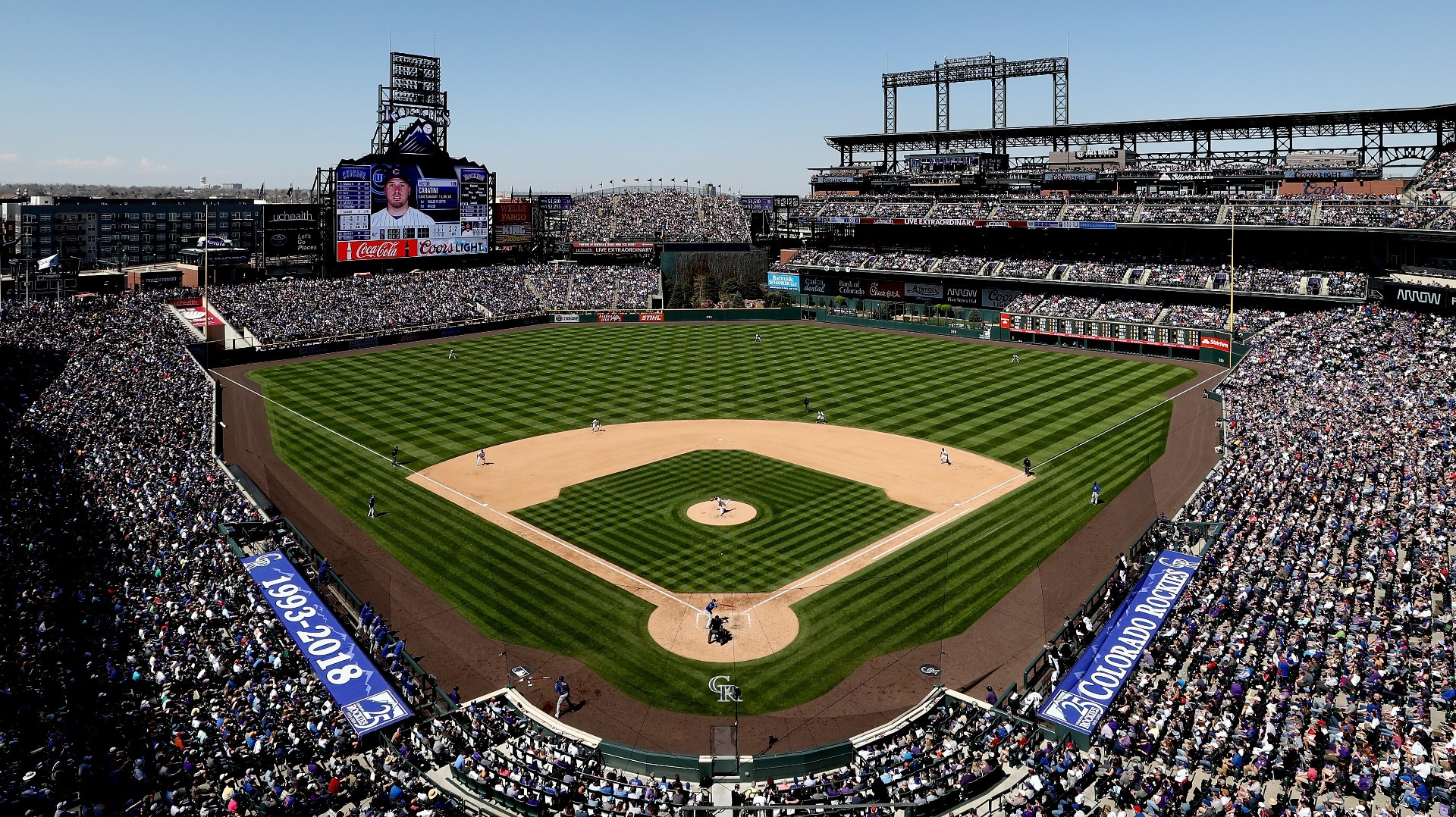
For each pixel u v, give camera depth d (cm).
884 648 3966
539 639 4050
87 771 2791
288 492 5872
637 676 3762
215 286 12362
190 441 6391
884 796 2912
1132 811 2609
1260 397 7531
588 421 7781
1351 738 2839
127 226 19638
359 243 12888
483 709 3469
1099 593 4278
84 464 5612
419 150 13225
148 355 9056
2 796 2647
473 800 2897
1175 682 3309
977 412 8056
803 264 14988
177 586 4072
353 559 4731
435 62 13325
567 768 3067
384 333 11800
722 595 4450
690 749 3288
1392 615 3538
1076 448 6856
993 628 4122
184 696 3272
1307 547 4175
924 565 4772
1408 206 10094
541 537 5159
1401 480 4884
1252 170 11912
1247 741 2909
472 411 8169
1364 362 7856
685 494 5847
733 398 8650
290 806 2748
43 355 8762
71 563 4216
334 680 3494
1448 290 8375
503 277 14150
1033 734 3192
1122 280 11956
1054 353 10912
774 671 3794
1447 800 2544
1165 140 12700
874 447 6931
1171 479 6072
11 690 3144
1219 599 3797
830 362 10494
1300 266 11188
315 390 8988
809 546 5012
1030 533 5181
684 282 15225
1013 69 13962
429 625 4156
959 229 14225
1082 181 13212
